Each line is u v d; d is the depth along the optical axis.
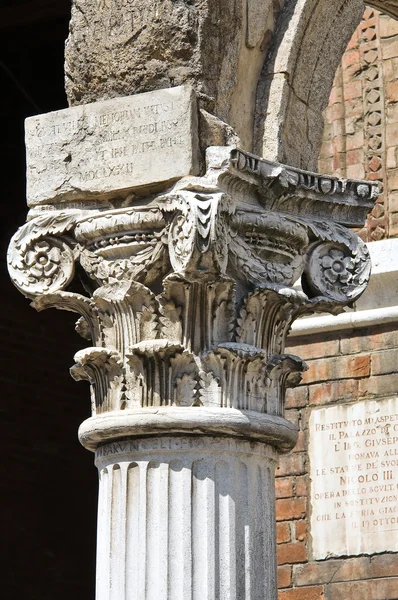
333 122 13.57
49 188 8.23
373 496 12.50
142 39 8.18
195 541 7.61
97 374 8.10
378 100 13.43
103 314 8.12
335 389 12.88
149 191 7.95
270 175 8.03
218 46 8.15
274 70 8.55
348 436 12.73
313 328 12.98
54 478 15.59
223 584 7.59
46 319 15.81
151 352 7.81
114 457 7.89
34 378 15.60
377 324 12.83
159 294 7.93
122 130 8.05
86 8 8.40
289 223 8.15
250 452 7.84
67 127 8.23
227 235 7.77
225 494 7.71
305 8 8.64
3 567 15.02
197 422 7.68
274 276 8.11
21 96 15.60
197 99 7.98
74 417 15.85
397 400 12.59
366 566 12.37
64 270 8.20
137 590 7.59
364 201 8.48
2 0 14.59
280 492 12.88
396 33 13.48
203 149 7.91
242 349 7.84
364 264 8.44
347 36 9.12
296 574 12.62
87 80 8.34
